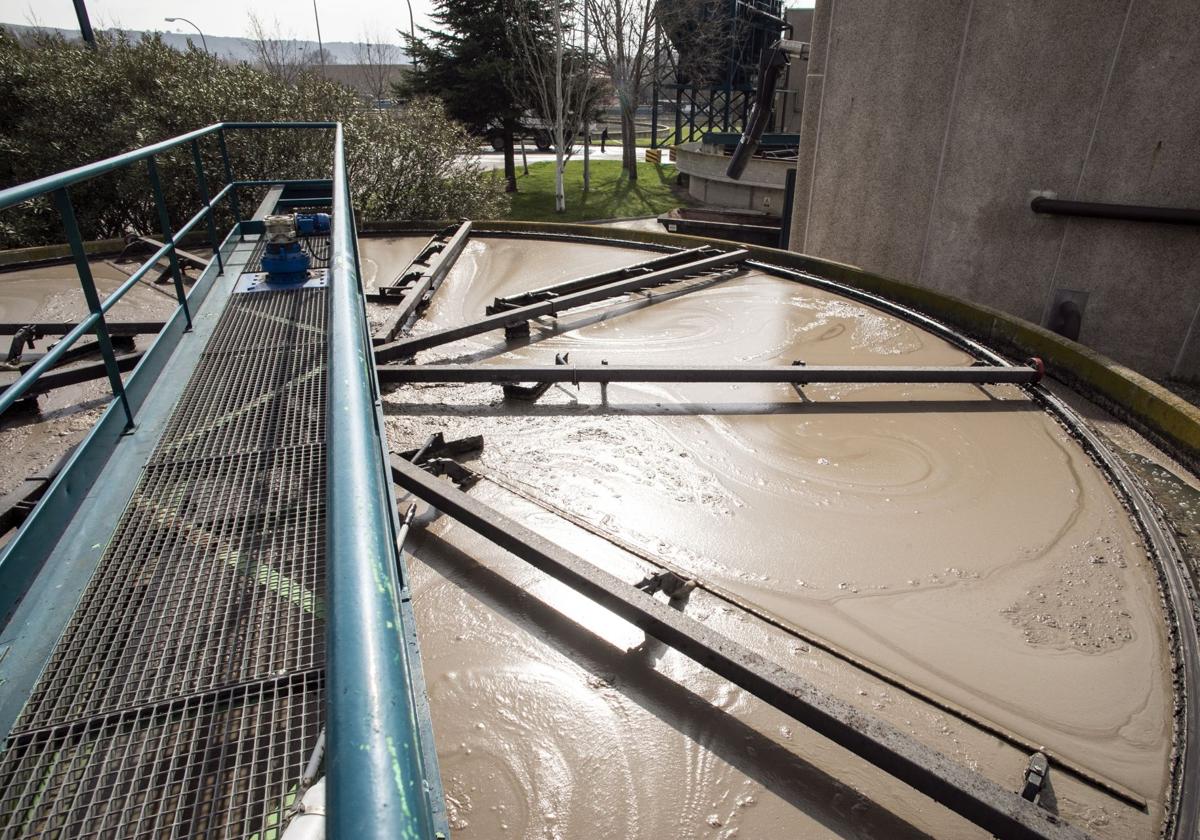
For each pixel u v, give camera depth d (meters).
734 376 4.95
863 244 9.49
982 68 7.77
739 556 3.40
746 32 35.16
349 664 0.73
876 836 2.15
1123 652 2.89
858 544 3.52
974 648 2.89
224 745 1.74
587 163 31.67
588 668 2.73
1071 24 7.07
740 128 46.41
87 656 2.00
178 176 13.84
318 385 3.52
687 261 8.34
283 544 2.40
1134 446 4.41
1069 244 7.74
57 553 2.37
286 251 4.93
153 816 1.60
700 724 2.50
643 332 6.48
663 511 3.72
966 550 3.48
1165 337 7.54
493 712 2.55
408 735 0.67
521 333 6.30
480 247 9.76
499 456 4.23
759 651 2.83
